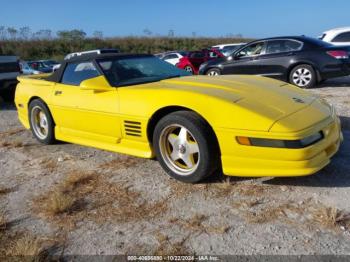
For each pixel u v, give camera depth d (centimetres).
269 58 945
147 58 491
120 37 4572
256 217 292
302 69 902
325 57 873
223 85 376
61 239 284
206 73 1080
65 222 308
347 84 952
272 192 329
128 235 283
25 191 375
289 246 254
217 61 1052
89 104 424
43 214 323
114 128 405
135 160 434
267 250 252
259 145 309
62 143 528
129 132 391
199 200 326
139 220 302
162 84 400
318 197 314
